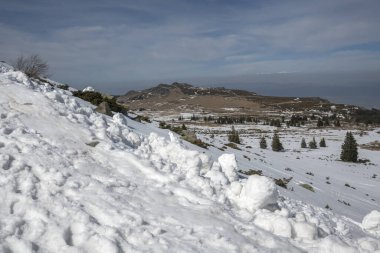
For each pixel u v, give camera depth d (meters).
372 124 166.00
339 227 9.91
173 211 7.14
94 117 12.50
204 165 10.67
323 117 192.50
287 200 13.12
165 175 8.62
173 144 10.91
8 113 9.70
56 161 7.98
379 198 36.41
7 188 6.53
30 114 10.14
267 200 8.30
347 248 6.64
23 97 10.88
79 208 6.49
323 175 45.03
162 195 7.75
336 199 25.97
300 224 7.41
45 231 5.68
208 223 6.89
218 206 7.71
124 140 11.09
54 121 10.16
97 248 5.51
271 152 67.19
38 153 8.08
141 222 6.48
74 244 5.64
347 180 45.44
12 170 7.16
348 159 67.19
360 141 102.50
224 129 140.25
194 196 8.02
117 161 8.88
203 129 137.75
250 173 23.77
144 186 7.99
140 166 8.80
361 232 10.49
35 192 6.71
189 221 6.86
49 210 6.25
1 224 5.55
